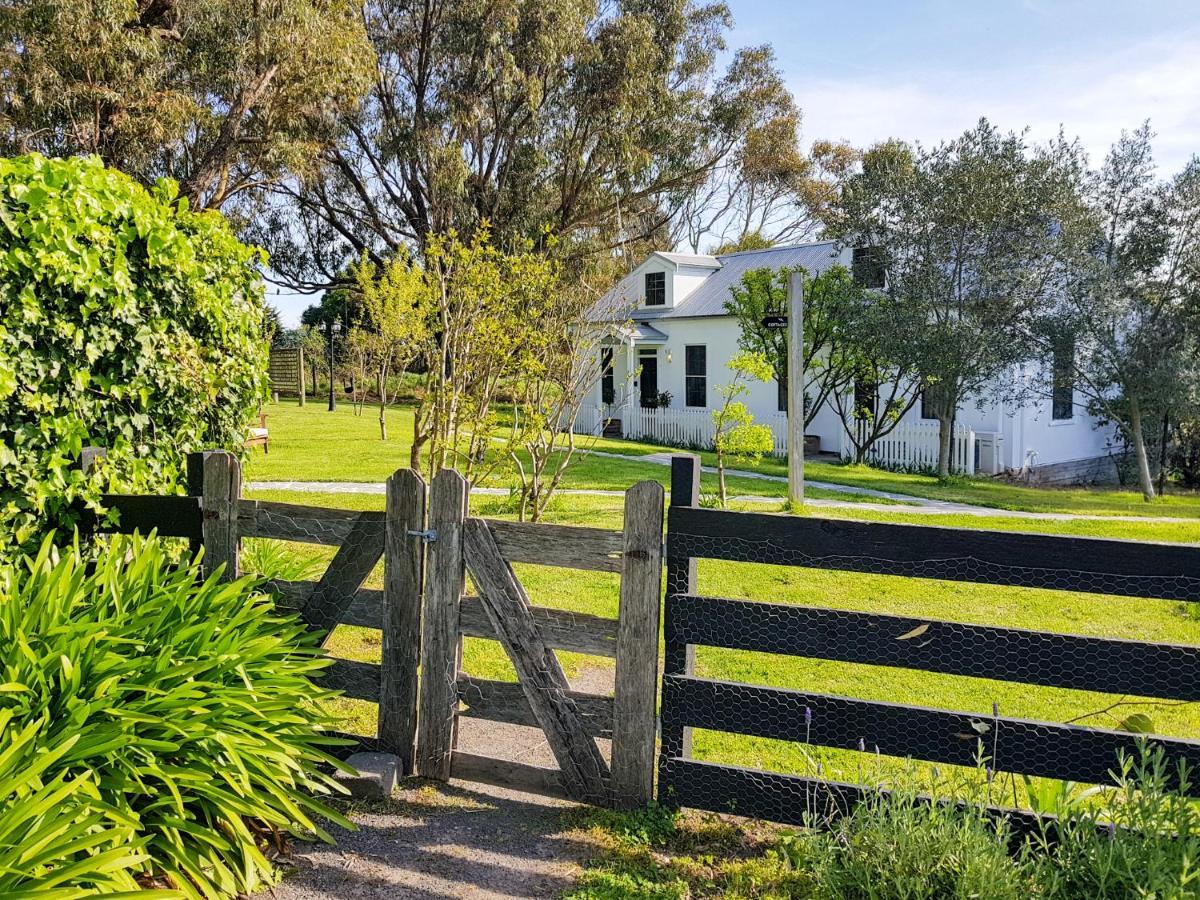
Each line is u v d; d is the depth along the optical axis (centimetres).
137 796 272
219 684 289
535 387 964
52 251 379
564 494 1183
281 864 293
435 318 1027
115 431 432
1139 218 1741
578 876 289
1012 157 1686
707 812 333
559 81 2802
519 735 416
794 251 2492
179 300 468
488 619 345
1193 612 681
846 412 2066
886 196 1784
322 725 342
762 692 311
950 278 1744
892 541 294
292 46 1883
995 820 282
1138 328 1695
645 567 321
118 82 1712
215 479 379
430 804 338
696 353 2478
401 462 1498
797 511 1116
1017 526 1061
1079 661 276
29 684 262
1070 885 256
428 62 2738
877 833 266
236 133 1900
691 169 3184
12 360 368
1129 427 1766
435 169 2655
